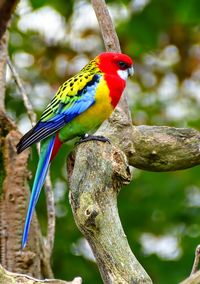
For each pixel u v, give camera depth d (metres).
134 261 7.57
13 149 10.59
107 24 10.52
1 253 10.51
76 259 14.20
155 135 9.02
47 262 10.70
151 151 9.00
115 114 9.22
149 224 14.69
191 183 14.89
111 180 7.91
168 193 14.77
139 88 16.42
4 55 10.94
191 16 15.85
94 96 10.16
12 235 10.49
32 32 15.78
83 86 10.30
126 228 14.57
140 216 14.64
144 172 15.05
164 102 16.02
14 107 14.85
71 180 8.01
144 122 15.57
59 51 15.80
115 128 9.03
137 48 16.12
